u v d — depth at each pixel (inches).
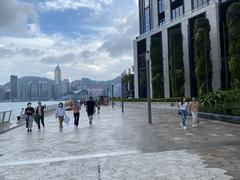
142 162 370.9
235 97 930.7
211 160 368.2
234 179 286.5
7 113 913.5
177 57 1817.2
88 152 450.9
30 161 403.5
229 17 1360.7
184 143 505.7
